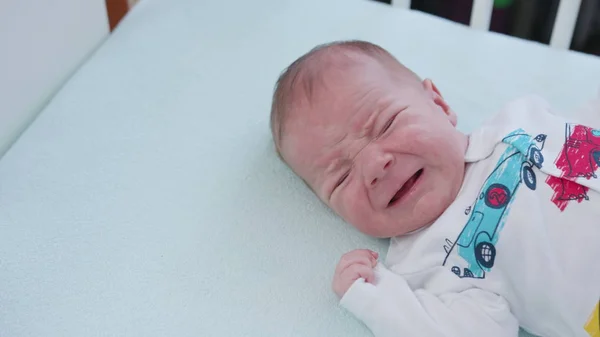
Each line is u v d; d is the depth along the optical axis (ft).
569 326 2.72
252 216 3.24
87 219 3.23
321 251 3.11
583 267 2.64
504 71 3.84
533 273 2.69
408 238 3.06
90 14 4.04
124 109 3.73
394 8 4.28
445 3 5.30
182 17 4.27
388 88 3.07
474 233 2.81
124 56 4.02
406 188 2.97
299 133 3.10
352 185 2.96
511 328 2.75
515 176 2.81
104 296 2.95
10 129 3.59
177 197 3.32
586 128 2.95
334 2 4.33
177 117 3.69
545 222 2.71
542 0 4.95
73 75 3.92
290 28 4.17
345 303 2.81
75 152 3.51
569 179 2.72
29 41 3.58
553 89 3.73
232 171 3.43
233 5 4.34
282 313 2.89
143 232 3.18
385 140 2.93
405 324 2.70
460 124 3.59
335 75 3.11
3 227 3.19
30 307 2.92
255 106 3.74
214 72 3.93
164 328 2.84
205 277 3.01
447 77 3.83
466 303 2.76
